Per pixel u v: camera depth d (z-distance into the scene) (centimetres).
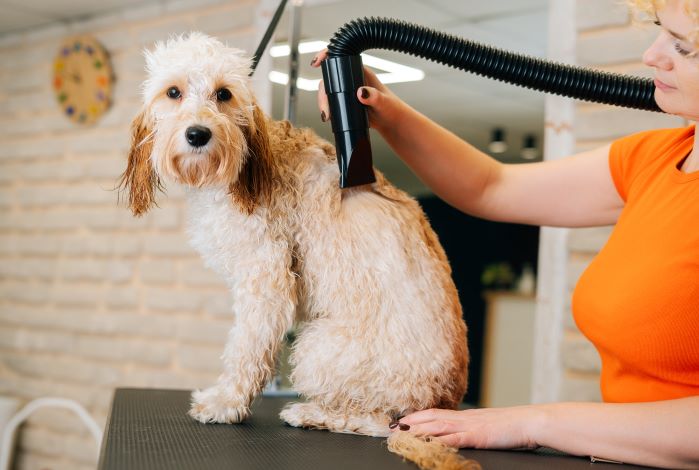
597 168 124
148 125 121
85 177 346
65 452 344
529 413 97
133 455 85
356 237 112
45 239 360
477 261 783
